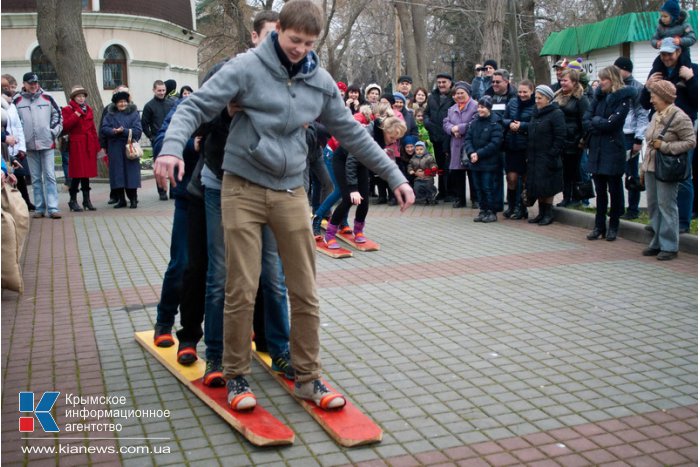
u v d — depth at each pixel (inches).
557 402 165.9
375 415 160.2
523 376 181.2
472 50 1568.7
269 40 146.1
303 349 159.3
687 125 291.3
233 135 149.4
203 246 175.3
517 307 239.3
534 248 332.5
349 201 324.2
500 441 147.6
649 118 365.7
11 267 248.8
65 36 660.1
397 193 157.5
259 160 147.3
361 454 142.9
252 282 153.5
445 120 454.6
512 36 1045.2
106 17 1088.2
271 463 139.8
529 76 1659.7
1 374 185.6
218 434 152.2
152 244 357.7
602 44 652.7
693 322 221.6
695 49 593.9
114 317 234.7
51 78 1099.9
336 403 156.2
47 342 210.2
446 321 225.6
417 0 1222.9
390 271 292.7
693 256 309.4
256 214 151.8
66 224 419.2
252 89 144.7
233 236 151.4
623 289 259.6
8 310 243.6
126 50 1114.7
